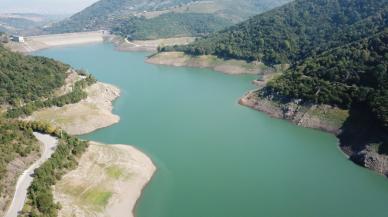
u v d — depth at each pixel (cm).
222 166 13438
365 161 13538
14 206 9388
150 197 11456
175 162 13638
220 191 11888
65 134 13312
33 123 13688
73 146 12550
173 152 14425
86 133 16188
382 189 12175
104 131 16438
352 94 16588
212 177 12675
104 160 12438
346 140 15162
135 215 10606
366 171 13250
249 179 12619
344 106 16600
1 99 16638
